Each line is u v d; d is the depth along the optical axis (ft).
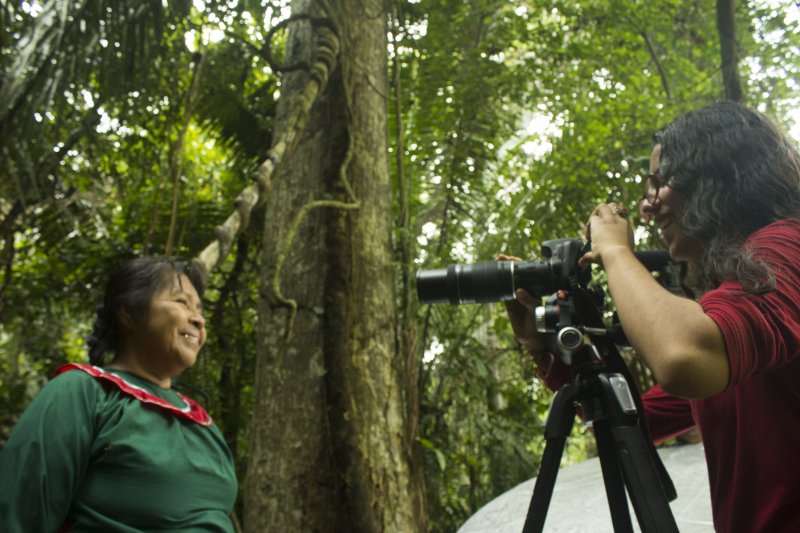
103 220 17.62
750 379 3.21
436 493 12.81
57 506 3.82
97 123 12.75
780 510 3.04
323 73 9.44
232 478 4.76
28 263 18.92
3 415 16.98
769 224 3.19
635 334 2.93
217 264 5.97
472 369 13.55
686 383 2.65
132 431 4.18
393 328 10.19
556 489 7.27
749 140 3.37
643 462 3.47
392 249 10.77
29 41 8.30
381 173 10.97
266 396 9.73
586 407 3.94
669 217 3.68
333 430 9.20
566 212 14.14
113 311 4.81
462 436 14.43
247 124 14.88
